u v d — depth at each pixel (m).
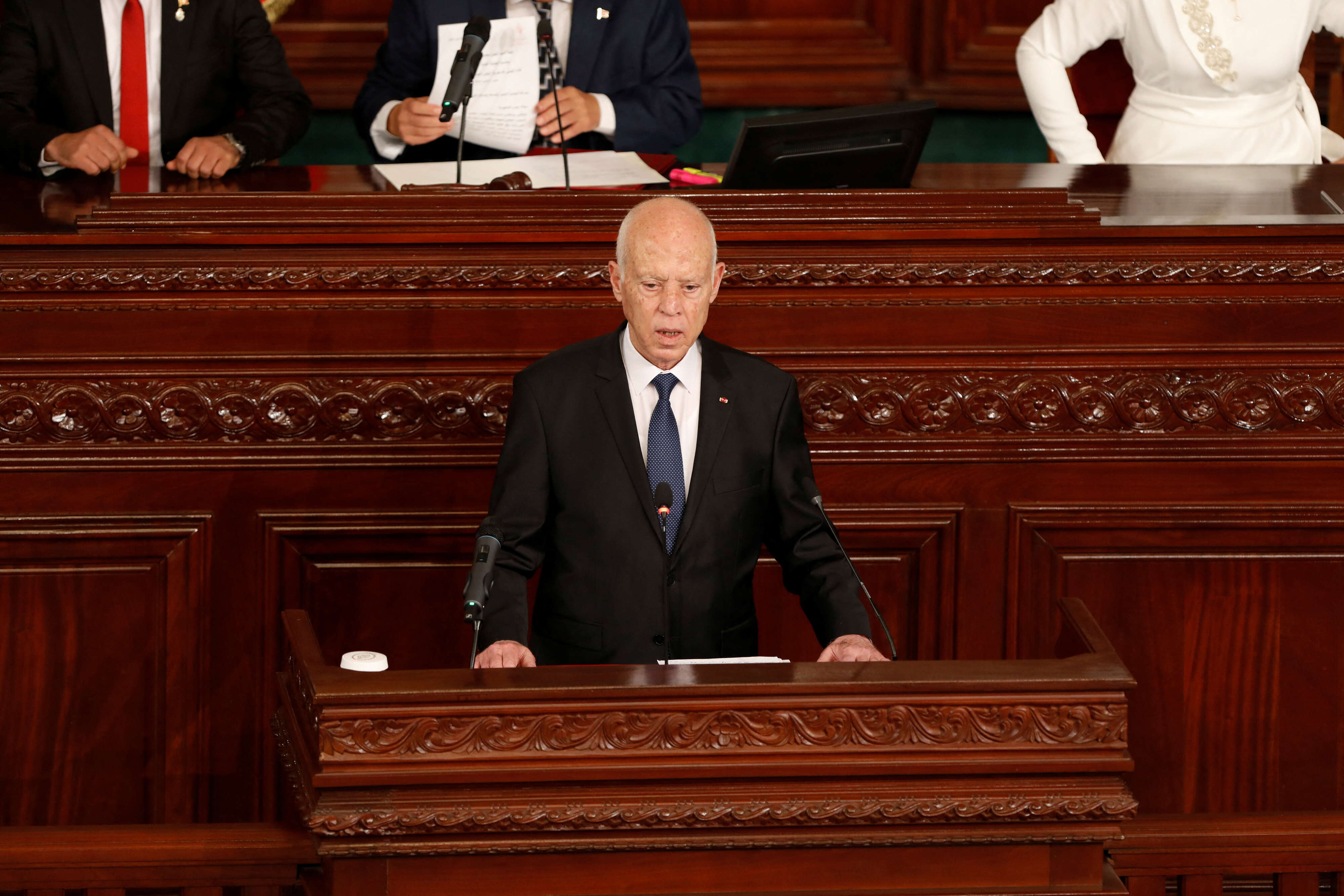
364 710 8.29
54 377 13.22
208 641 13.80
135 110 17.80
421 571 13.98
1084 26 19.33
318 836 8.33
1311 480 14.19
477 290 13.37
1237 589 14.34
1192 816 10.82
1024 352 13.75
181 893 10.33
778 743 8.48
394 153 18.39
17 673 13.71
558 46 19.36
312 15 27.00
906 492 14.03
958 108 27.69
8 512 13.43
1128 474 14.09
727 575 11.38
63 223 13.41
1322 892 12.42
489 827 8.34
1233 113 19.08
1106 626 14.33
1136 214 14.12
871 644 10.27
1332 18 19.52
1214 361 13.90
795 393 11.63
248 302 13.24
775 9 27.67
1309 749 14.59
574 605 11.37
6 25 17.70
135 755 13.95
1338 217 13.98
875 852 8.63
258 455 13.49
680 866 8.59
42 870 9.74
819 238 13.29
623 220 13.16
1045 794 8.59
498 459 13.40
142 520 13.55
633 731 8.42
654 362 11.02
